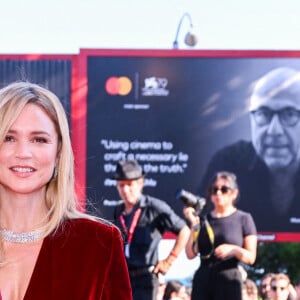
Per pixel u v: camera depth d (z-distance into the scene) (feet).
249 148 33.96
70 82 34.01
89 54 33.99
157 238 27.20
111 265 9.02
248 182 33.86
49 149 8.80
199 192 33.76
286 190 33.71
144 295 26.61
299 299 27.32
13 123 8.64
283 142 33.94
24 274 8.73
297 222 33.68
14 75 33.76
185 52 34.01
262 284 27.48
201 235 26.61
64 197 9.05
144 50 34.06
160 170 33.83
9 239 8.86
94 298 8.79
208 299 26.25
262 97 34.01
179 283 28.63
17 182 8.70
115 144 33.91
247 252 26.20
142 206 27.32
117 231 9.21
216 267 26.21
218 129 34.01
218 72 34.09
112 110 33.99
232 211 26.84
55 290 8.64
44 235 8.91
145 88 33.99
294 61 34.01
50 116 8.87
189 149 33.91
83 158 33.71
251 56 34.06
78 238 8.96
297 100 33.96
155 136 33.99
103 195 33.53
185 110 34.01
